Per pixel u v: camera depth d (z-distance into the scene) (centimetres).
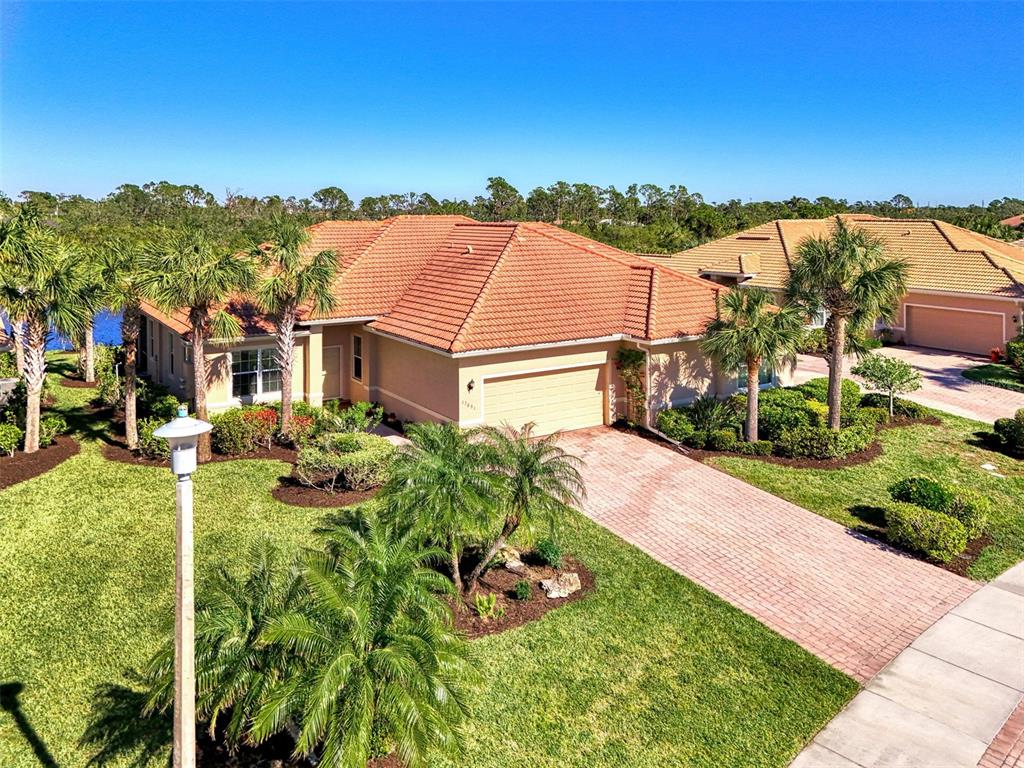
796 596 1394
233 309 2308
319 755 892
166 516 1622
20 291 1850
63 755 934
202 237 1958
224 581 941
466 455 1271
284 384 2116
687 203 9875
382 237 2877
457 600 1202
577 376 2355
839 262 2070
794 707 1077
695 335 2331
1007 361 3412
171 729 977
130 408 2048
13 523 1569
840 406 2320
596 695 1088
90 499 1708
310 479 1805
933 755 984
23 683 1063
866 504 1827
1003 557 1579
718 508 1789
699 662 1178
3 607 1251
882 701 1095
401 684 777
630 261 2923
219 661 813
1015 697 1108
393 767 921
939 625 1305
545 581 1390
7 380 2456
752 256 3834
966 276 3709
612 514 1747
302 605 870
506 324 2228
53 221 5838
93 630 1192
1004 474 2052
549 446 1380
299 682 774
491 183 8731
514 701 1066
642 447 2209
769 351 2075
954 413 2641
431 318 2314
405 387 2386
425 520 1150
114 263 2023
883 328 3984
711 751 984
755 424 2177
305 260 2295
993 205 12556
